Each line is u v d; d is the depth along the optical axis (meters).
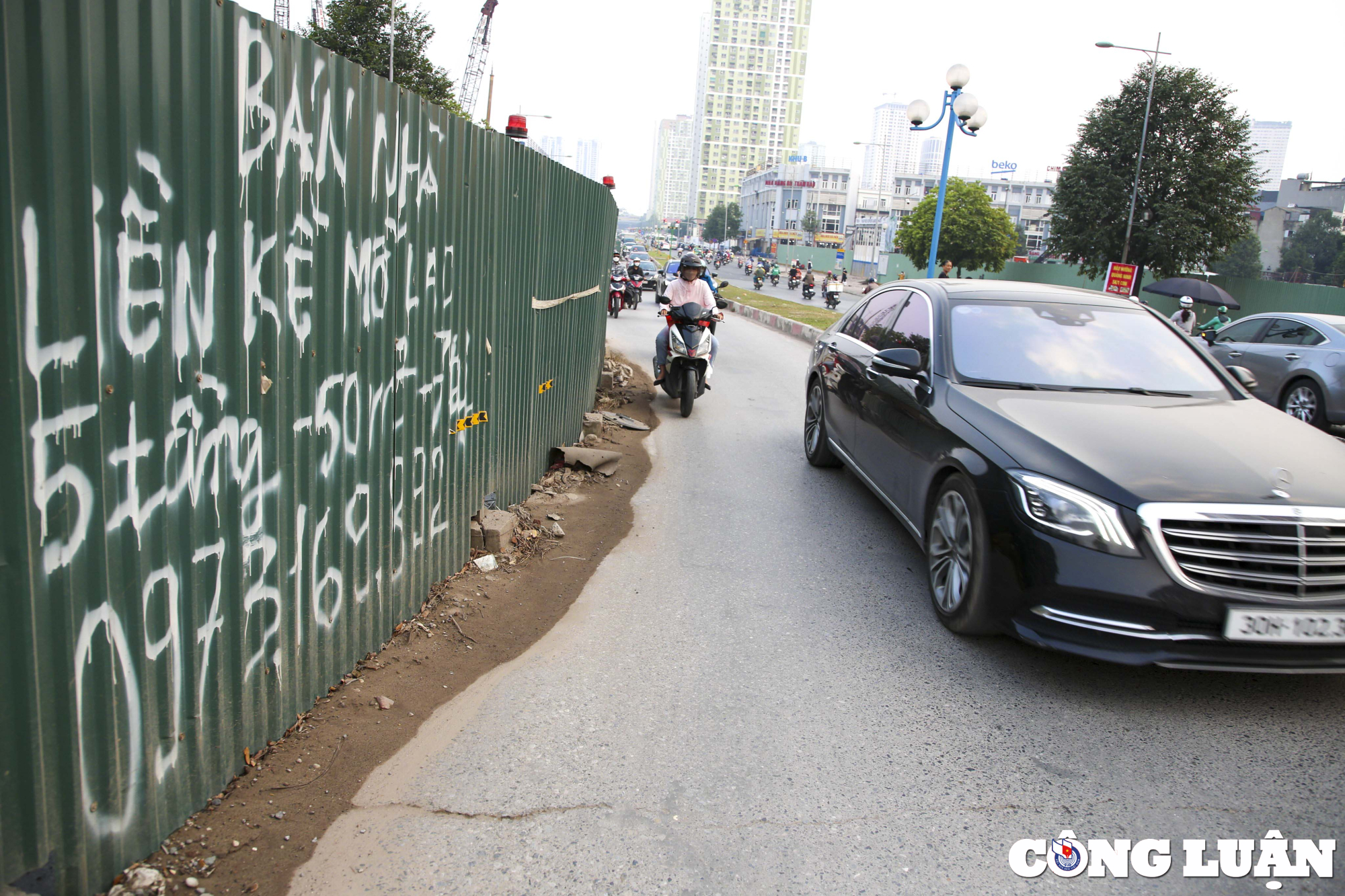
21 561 1.95
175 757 2.56
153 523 2.35
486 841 2.76
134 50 2.12
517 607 4.59
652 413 10.02
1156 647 3.53
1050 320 5.53
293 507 3.07
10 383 1.88
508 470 5.84
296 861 2.61
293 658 3.20
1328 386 11.17
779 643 4.25
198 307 2.44
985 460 4.16
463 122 4.34
